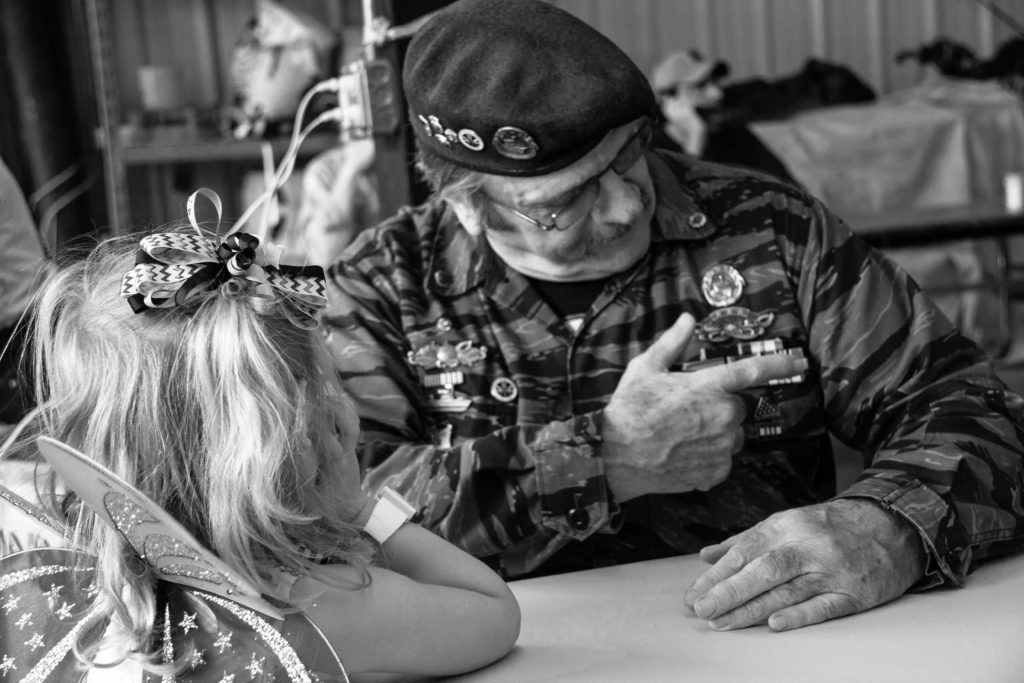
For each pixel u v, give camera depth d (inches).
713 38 210.8
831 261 62.4
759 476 62.2
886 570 48.9
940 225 138.3
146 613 38.1
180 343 38.3
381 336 63.8
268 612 36.9
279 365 38.8
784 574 48.1
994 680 41.0
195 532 38.4
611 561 61.7
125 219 133.6
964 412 56.7
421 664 41.7
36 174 139.6
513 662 44.9
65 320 40.5
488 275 64.0
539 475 56.2
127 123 157.3
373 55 76.1
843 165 173.6
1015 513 53.2
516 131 55.7
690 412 55.9
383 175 77.8
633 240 62.5
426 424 63.6
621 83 56.1
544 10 57.8
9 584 40.8
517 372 62.7
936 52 201.0
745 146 172.4
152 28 171.9
